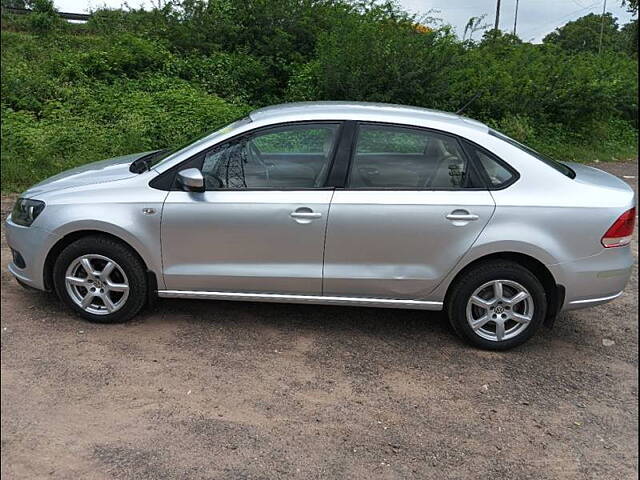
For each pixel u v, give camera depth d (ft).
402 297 13.15
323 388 11.55
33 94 35.12
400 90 40.68
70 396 10.85
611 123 55.57
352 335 13.82
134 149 30.48
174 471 9.06
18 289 15.31
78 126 31.50
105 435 9.84
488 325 13.37
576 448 10.21
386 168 12.91
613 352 13.73
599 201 12.66
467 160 12.88
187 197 12.95
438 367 12.59
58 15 62.23
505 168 12.87
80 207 13.12
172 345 12.90
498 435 10.43
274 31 47.91
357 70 40.32
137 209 13.01
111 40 45.42
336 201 12.67
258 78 45.09
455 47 42.34
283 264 13.01
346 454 9.68
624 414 11.26
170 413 10.50
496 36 56.85
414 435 10.28
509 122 44.83
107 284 13.46
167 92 37.60
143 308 14.65
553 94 48.47
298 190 12.84
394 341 13.62
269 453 9.59
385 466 9.45
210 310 14.70
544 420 10.95
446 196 12.66
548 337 14.34
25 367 11.73
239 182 13.07
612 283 12.89
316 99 41.98
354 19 43.27
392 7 44.01
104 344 12.79
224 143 13.16
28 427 9.93
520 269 12.83
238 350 12.83
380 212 12.60
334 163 12.87
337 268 12.96
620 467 9.77
